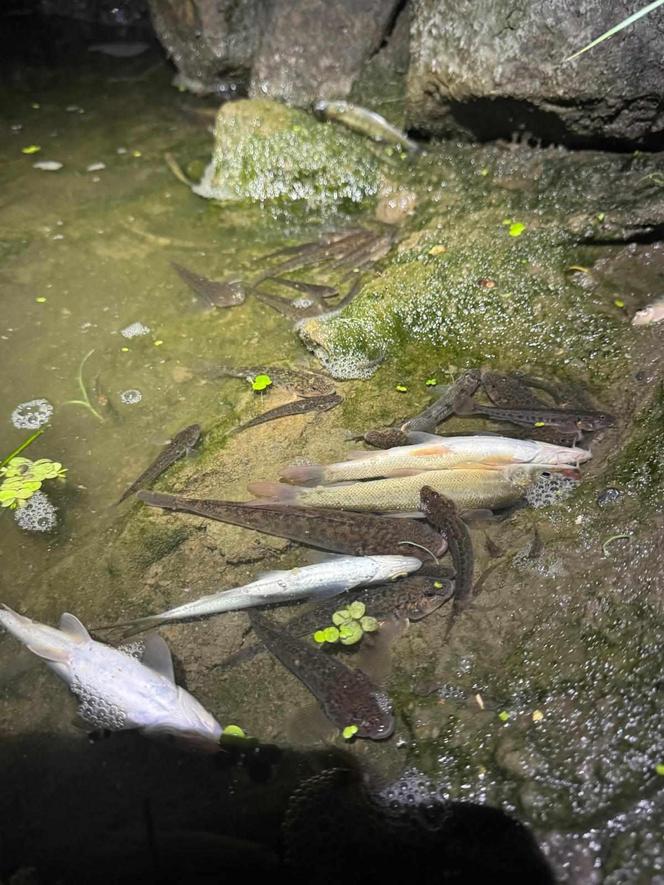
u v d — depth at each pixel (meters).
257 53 0.86
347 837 0.42
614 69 0.65
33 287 0.70
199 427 0.59
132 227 0.76
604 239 0.66
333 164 0.77
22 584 0.52
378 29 0.81
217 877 0.41
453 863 0.41
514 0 0.66
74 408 0.61
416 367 0.62
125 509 0.55
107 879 0.41
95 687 0.46
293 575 0.49
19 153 0.84
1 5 1.07
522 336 0.63
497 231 0.68
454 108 0.73
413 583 0.49
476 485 0.52
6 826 0.43
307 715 0.46
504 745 0.43
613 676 0.44
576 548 0.49
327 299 0.68
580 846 0.40
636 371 0.58
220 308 0.68
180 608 0.49
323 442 0.58
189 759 0.45
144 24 1.04
